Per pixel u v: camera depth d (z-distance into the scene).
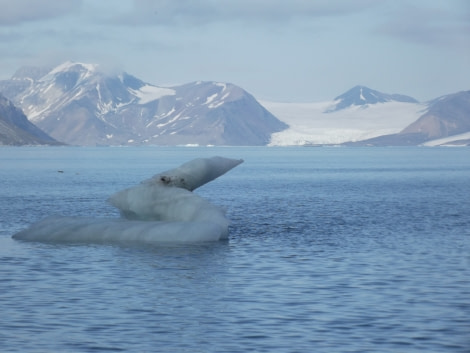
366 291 28.39
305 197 86.56
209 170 47.84
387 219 58.00
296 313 24.62
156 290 28.61
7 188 102.69
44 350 20.28
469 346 20.64
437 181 128.12
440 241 43.84
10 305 25.84
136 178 136.38
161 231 42.31
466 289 28.78
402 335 21.81
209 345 20.86
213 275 31.98
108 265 34.41
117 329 22.56
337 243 43.00
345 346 20.69
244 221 56.78
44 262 35.16
